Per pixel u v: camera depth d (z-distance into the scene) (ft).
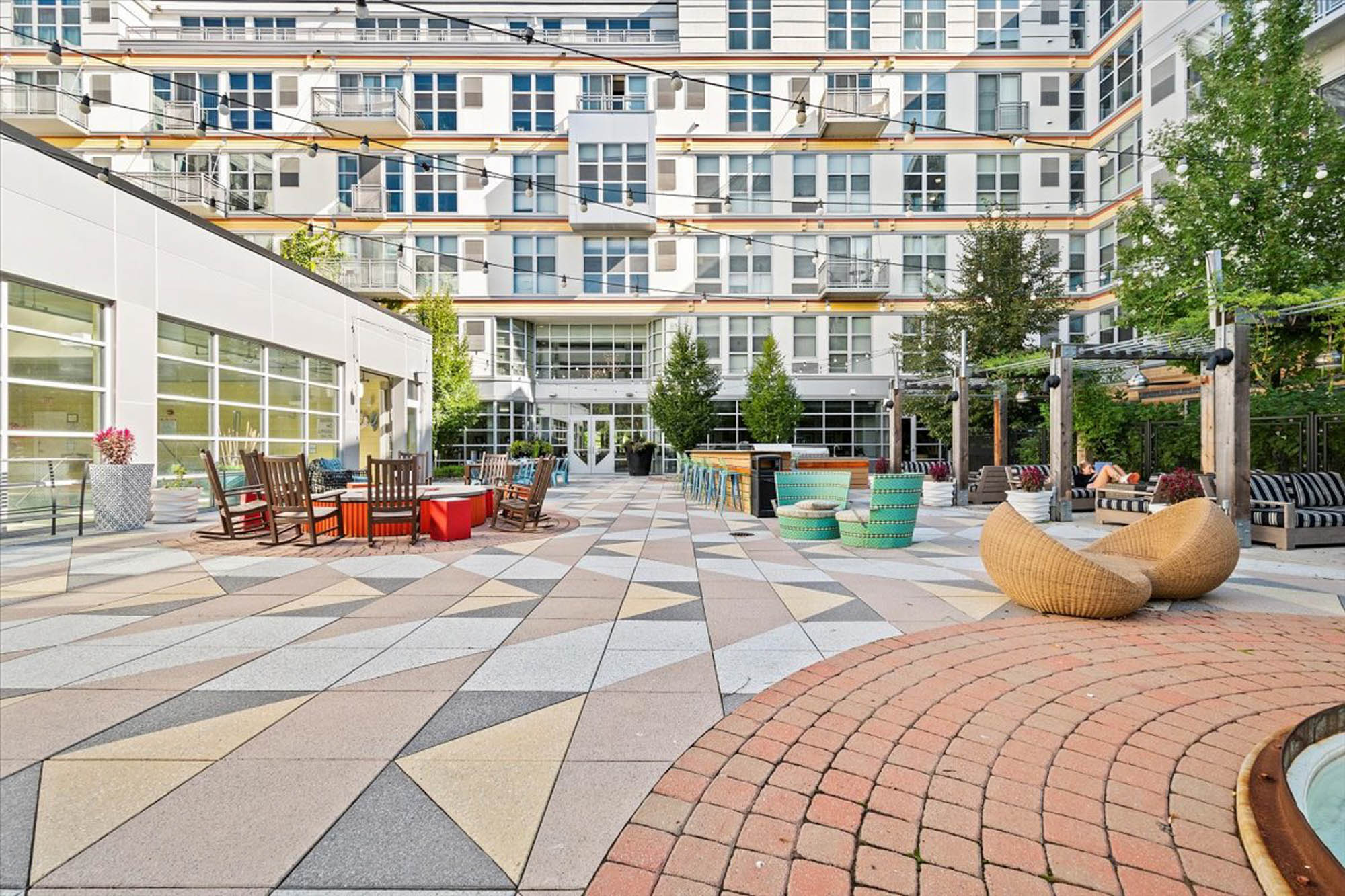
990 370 55.01
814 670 12.39
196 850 6.99
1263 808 7.46
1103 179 81.71
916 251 87.56
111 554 25.41
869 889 6.36
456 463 85.71
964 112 86.33
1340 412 41.11
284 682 11.89
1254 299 29.86
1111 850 6.95
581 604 17.67
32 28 84.69
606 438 93.61
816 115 86.17
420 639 14.46
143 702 10.91
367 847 7.06
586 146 86.43
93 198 33.35
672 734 9.74
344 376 57.77
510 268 85.10
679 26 87.76
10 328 29.96
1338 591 19.27
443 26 93.09
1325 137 39.34
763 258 88.69
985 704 10.76
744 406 80.69
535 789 8.23
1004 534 16.76
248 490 31.96
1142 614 16.52
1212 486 31.48
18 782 8.34
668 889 6.38
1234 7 42.86
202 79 86.38
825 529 29.50
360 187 87.25
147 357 36.63
